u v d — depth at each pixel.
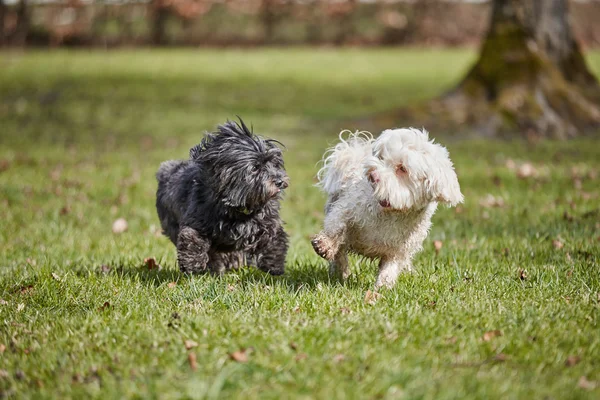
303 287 6.27
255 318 5.32
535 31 17.22
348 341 4.83
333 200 6.82
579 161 13.34
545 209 9.68
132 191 11.67
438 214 9.76
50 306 6.03
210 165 6.50
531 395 4.13
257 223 6.64
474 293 6.04
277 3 40.62
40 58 33.62
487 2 40.69
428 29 40.97
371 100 24.16
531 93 16.56
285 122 20.06
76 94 24.48
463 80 17.45
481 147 15.01
